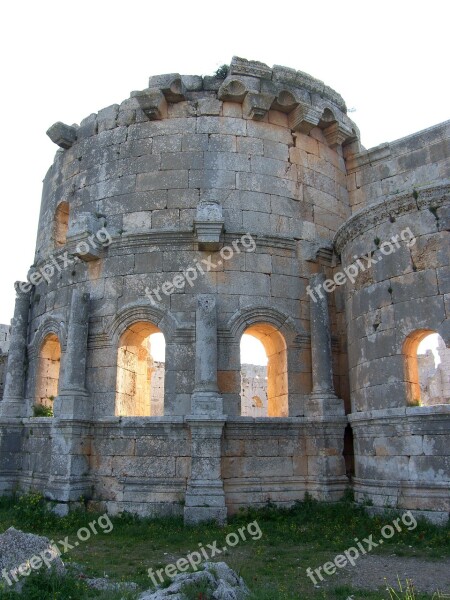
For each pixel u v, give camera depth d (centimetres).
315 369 1780
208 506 1529
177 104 1988
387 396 1548
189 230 1819
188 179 1900
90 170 2033
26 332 2145
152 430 1680
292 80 2053
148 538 1407
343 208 2144
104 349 1802
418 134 2103
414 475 1452
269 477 1672
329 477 1675
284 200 1950
